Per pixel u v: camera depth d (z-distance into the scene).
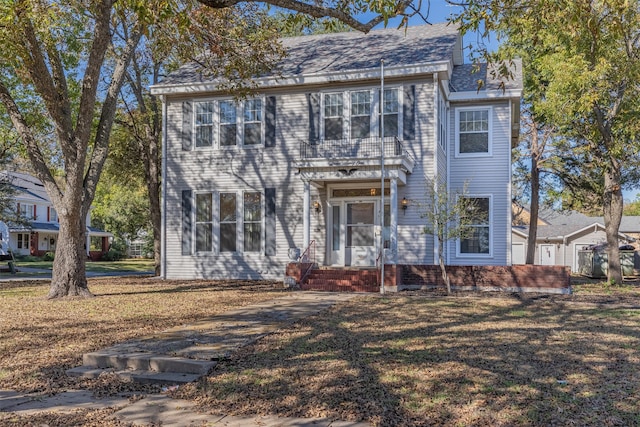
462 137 17.22
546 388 5.29
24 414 4.75
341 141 16.33
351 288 14.19
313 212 16.84
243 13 14.59
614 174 18.06
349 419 4.55
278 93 17.16
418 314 9.89
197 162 17.86
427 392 5.17
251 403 4.98
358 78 15.99
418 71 15.45
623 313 10.30
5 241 25.25
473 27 7.82
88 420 4.61
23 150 20.38
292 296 12.76
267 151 17.22
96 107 21.14
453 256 16.91
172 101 18.19
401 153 15.19
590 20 7.56
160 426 4.46
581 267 28.03
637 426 4.34
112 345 7.00
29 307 10.73
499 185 16.81
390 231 15.80
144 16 6.79
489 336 7.81
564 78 15.15
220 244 17.61
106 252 44.00
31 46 11.13
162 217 18.16
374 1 7.64
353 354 6.61
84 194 12.77
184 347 6.80
